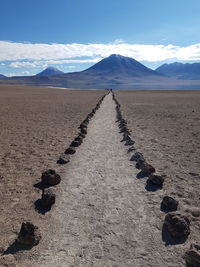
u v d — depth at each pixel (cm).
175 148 1302
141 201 759
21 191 828
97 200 766
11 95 5784
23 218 675
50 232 618
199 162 1095
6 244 577
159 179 856
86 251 554
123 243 577
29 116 2550
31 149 1308
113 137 1531
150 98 4838
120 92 7438
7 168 1038
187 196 792
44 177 880
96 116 2414
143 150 1266
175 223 607
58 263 523
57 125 2000
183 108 3125
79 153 1223
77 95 6016
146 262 523
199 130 1745
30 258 537
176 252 550
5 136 1619
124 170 1001
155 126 1909
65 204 745
